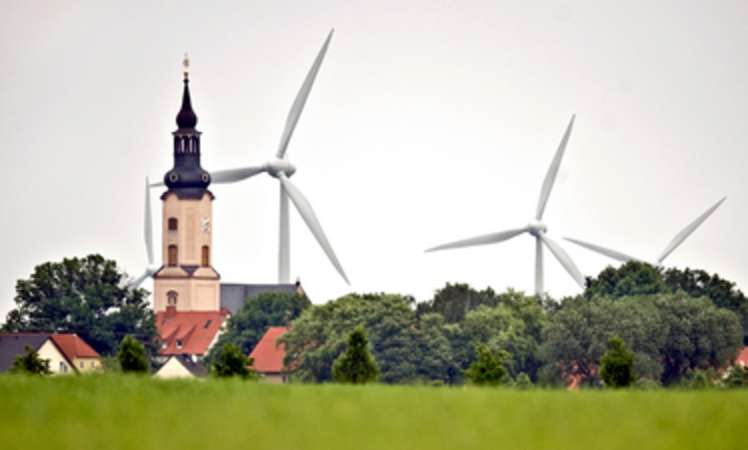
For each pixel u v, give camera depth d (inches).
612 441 4382.4
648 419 4852.4
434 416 4847.4
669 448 4291.3
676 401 5408.5
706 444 4362.7
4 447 4158.5
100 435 4343.0
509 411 5009.8
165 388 5846.5
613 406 5216.5
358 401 5275.6
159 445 4188.0
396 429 4542.3
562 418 4862.2
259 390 5807.1
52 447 4153.5
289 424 4601.4
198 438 4308.6
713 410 5108.3
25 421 4611.2
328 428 4534.9
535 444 4323.3
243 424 4584.2
